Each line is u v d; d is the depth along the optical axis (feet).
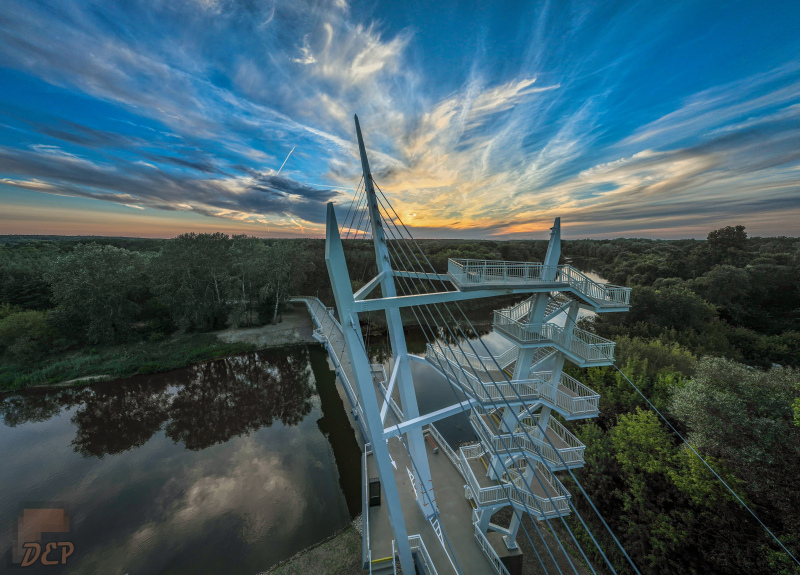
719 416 43.60
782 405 41.65
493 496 42.98
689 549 43.29
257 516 59.47
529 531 54.60
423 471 45.44
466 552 42.29
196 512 60.59
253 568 49.52
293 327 169.27
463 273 37.35
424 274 44.24
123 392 108.58
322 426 89.45
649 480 50.16
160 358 128.57
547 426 48.60
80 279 133.69
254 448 80.02
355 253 264.72
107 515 60.34
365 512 47.47
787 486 36.01
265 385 114.21
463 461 49.93
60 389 109.29
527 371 43.29
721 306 130.82
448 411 38.93
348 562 48.91
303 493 65.05
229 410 98.02
